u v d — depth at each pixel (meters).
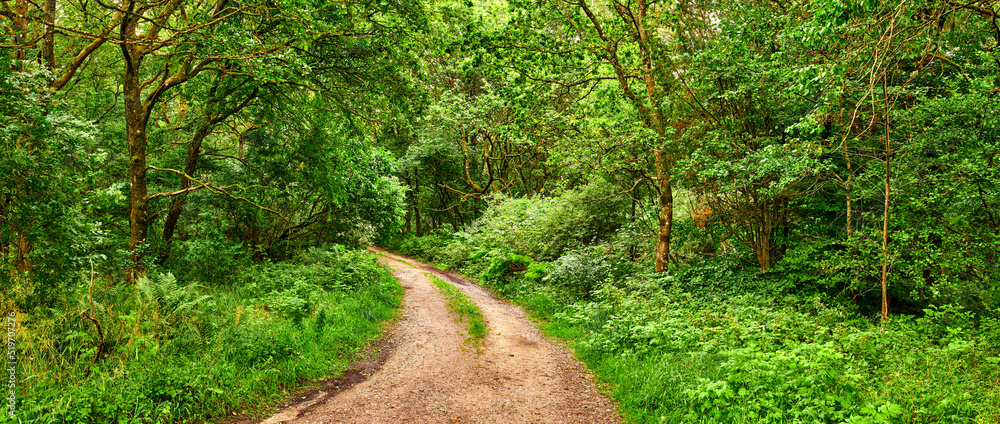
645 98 13.29
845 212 11.40
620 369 7.27
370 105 12.61
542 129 13.84
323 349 7.61
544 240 18.88
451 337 9.54
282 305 8.77
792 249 11.69
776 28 10.82
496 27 14.07
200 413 5.07
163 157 13.77
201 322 6.72
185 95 12.39
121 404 4.65
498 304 14.05
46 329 5.66
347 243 16.88
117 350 5.61
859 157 10.61
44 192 6.14
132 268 9.21
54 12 9.27
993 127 8.52
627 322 9.16
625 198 17.09
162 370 5.34
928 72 9.98
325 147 13.45
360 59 11.58
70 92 13.27
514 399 6.36
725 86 11.78
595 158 13.49
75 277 6.61
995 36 8.60
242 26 10.39
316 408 5.73
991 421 4.46
